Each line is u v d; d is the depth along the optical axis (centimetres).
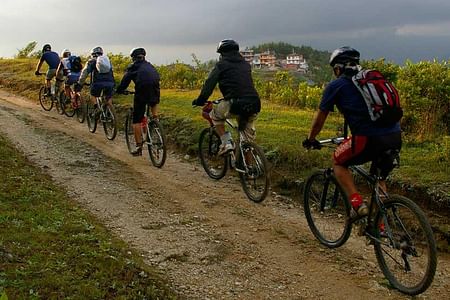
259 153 730
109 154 1030
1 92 1911
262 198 740
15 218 582
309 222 638
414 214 477
